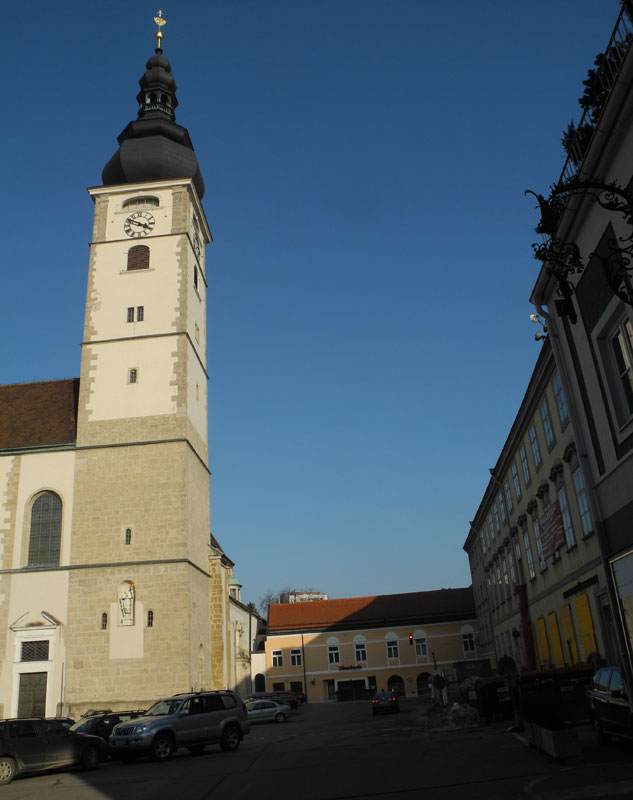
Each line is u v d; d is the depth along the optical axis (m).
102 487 38.34
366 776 15.20
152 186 44.97
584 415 16.73
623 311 14.27
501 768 14.40
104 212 44.88
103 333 41.69
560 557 28.72
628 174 12.89
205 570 41.47
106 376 40.66
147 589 36.25
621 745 15.77
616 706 14.70
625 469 14.54
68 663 35.41
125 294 42.53
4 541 37.88
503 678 27.75
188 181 44.72
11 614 36.47
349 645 75.44
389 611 78.81
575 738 14.45
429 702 54.44
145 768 20.97
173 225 44.06
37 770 20.53
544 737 15.34
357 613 79.00
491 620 56.38
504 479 41.84
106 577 36.62
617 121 12.68
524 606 37.38
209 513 44.19
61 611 36.25
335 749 22.05
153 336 41.34
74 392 44.19
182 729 23.16
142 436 39.19
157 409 39.72
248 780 16.09
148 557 36.78
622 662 14.95
